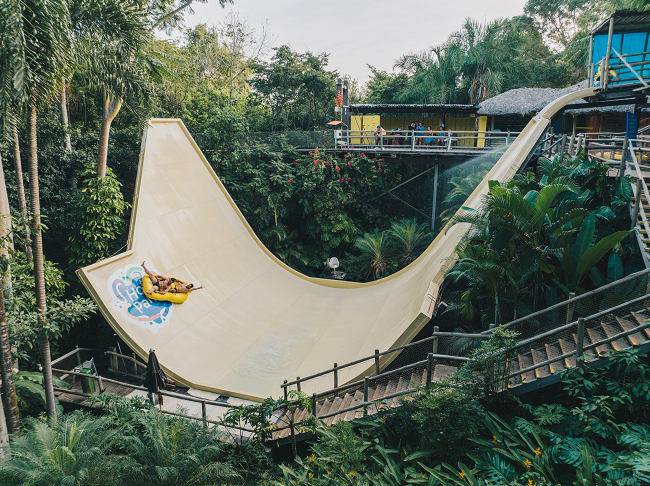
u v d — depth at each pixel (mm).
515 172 11578
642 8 12141
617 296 7879
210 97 26984
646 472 5098
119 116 22078
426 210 24484
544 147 16297
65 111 17359
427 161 21625
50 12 6648
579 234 8844
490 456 6039
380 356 8555
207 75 31625
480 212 9328
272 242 21969
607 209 9641
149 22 8914
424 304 8727
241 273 14625
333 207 21922
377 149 21844
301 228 23984
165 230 12773
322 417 7941
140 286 10992
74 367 11242
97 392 9922
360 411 7828
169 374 9844
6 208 10156
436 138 21531
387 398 7367
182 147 15492
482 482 5602
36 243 8289
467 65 31422
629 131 12969
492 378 6621
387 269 20844
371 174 22016
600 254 8414
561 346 7262
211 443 7242
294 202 22578
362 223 23391
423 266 13734
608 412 6113
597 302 8781
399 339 8680
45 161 16406
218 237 14859
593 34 13570
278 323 13008
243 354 11141
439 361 8461
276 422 8539
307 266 23297
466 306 9266
